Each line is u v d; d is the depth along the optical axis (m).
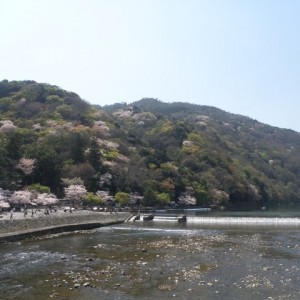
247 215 81.75
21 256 33.97
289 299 21.08
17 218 49.38
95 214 66.00
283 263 30.86
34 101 138.88
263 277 26.09
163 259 32.59
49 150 90.75
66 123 118.38
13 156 88.00
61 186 88.88
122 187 97.38
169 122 174.00
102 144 111.88
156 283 24.39
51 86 156.75
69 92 156.38
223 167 139.62
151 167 112.88
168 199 101.00
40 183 87.44
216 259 32.53
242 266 29.69
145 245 40.81
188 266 29.62
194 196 112.38
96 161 99.88
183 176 116.50
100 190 93.19
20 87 150.38
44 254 35.12
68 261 31.70
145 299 20.97
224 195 120.94
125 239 45.88
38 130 111.25
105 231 54.50
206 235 49.19
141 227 59.75
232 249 37.78
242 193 131.25
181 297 21.38
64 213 62.75
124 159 108.62
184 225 62.78
